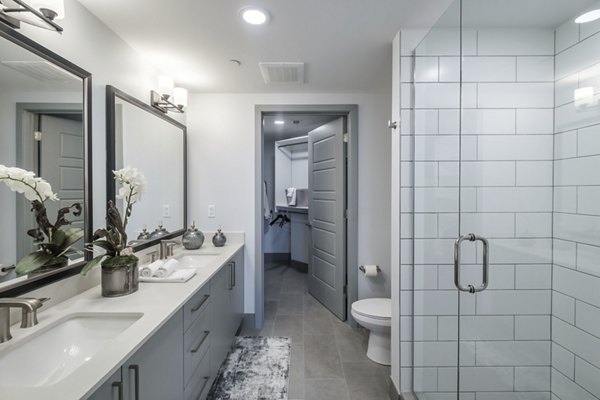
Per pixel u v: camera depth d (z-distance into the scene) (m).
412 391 1.64
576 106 1.40
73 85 1.29
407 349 1.64
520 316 1.55
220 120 2.63
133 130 1.77
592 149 1.34
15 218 1.03
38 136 1.11
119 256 1.33
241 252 2.55
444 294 1.56
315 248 3.35
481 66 1.52
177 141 2.41
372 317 2.03
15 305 0.91
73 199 1.28
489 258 1.54
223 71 2.15
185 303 1.28
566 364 1.48
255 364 2.06
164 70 2.12
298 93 2.63
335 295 2.90
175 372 1.20
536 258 1.54
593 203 1.35
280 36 1.67
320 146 3.21
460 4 1.34
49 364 0.99
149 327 0.99
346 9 1.42
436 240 1.57
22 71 1.05
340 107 2.63
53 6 1.02
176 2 1.34
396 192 1.69
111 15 1.44
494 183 1.53
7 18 0.98
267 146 5.13
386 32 1.63
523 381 1.55
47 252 1.15
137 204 1.83
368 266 2.60
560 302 1.50
